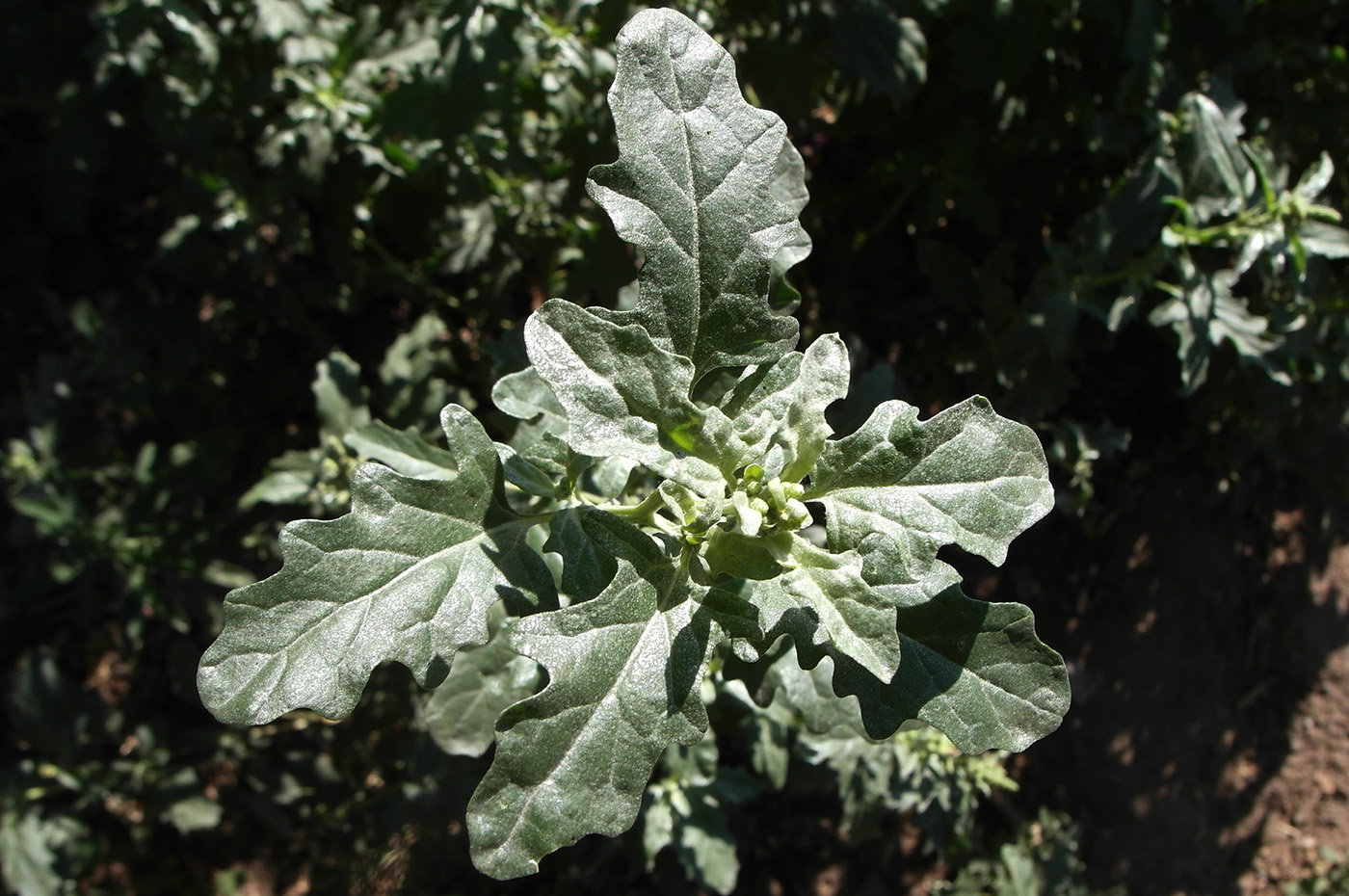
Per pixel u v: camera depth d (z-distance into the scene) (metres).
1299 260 2.91
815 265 4.34
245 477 4.44
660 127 1.68
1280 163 3.80
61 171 4.32
